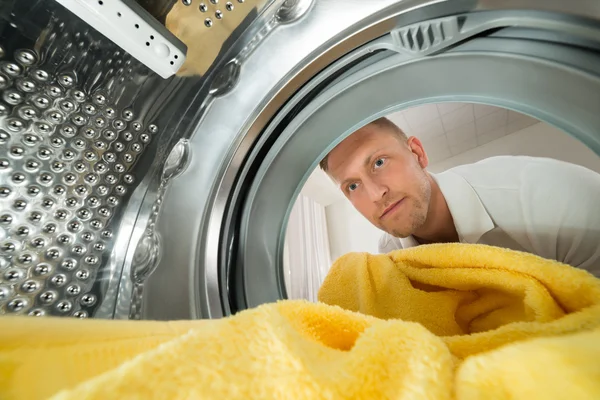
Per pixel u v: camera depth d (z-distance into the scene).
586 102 0.31
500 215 0.80
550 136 1.55
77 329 0.18
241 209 0.52
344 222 2.29
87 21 0.33
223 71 0.45
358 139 0.83
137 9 0.35
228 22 0.41
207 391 0.14
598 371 0.14
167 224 0.47
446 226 0.94
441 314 0.49
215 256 0.48
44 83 0.36
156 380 0.14
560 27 0.29
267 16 0.41
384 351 0.19
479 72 0.37
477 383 0.15
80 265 0.41
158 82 0.43
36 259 0.37
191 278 0.45
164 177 0.48
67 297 0.39
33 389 0.15
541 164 0.76
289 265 1.89
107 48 0.38
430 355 0.18
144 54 0.37
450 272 0.47
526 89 0.35
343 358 0.20
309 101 0.48
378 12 0.36
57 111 0.37
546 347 0.16
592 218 0.67
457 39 0.34
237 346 0.17
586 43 0.29
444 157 1.87
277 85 0.44
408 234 0.93
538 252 0.75
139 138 0.45
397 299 0.53
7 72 0.34
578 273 0.34
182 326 0.23
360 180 0.90
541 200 0.74
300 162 0.52
